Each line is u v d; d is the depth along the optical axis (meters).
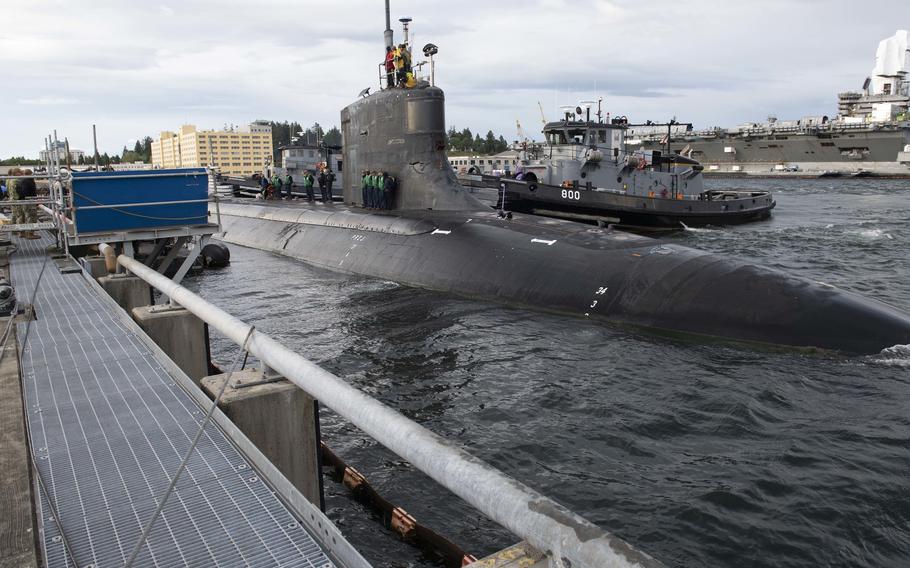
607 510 7.30
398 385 11.15
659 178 38.66
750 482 7.74
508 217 20.11
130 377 6.75
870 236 33.06
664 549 6.61
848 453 8.38
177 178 14.08
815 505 7.23
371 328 14.64
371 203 23.81
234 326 5.94
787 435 8.95
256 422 5.59
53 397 6.20
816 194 66.06
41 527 4.03
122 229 13.86
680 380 11.00
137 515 4.14
